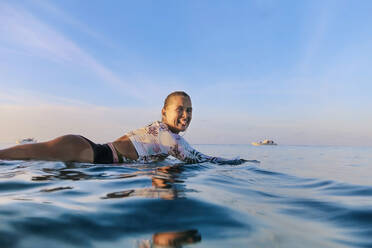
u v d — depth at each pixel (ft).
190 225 1.18
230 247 0.97
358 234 1.23
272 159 7.66
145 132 3.98
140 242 0.98
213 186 2.18
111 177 2.37
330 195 2.17
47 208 1.28
